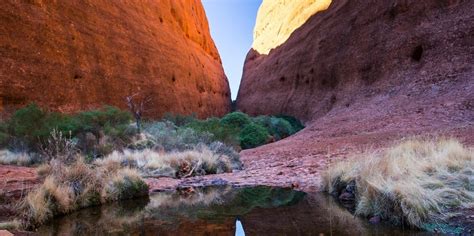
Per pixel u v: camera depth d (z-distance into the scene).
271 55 58.09
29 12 17.52
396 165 5.32
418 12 23.25
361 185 5.30
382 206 4.42
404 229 3.87
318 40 38.41
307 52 40.81
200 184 8.29
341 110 27.11
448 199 4.27
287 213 4.92
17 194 5.68
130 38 28.36
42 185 5.57
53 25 19.06
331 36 35.25
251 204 5.71
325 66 35.03
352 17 31.86
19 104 15.53
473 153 5.71
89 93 20.75
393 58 24.22
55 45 18.81
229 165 11.20
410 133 13.13
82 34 21.62
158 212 5.38
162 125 18.62
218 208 5.51
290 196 6.31
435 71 19.98
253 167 11.47
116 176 7.00
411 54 22.77
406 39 23.38
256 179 8.62
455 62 19.12
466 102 15.53
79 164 6.78
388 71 24.45
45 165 7.57
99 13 24.48
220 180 8.73
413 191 4.23
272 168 10.43
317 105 34.59
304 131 24.80
